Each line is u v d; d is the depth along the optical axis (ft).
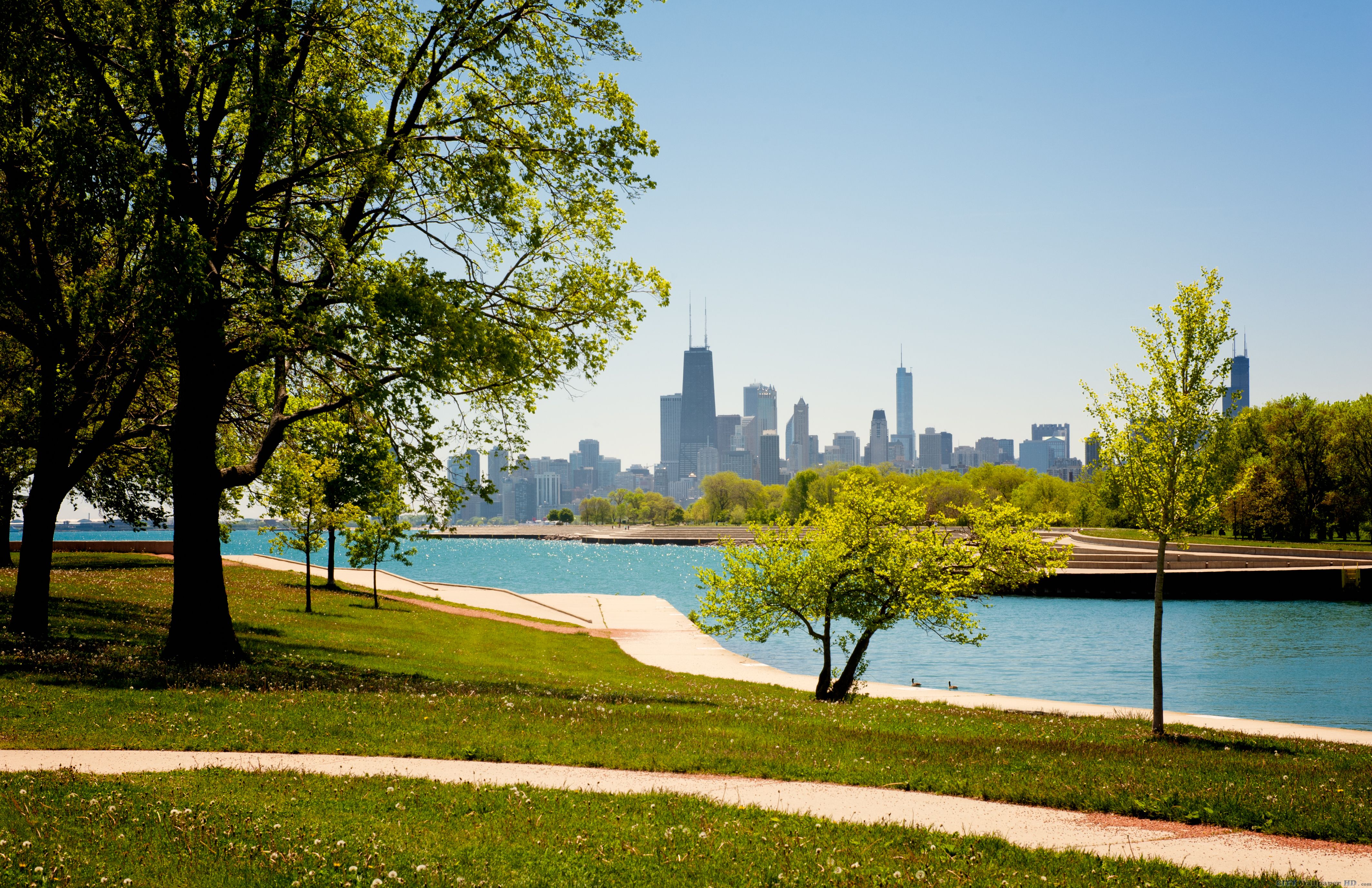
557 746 41.55
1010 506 81.82
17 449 90.22
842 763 40.45
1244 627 187.11
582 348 68.03
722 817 30.19
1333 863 27.66
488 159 62.59
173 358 64.80
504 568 476.95
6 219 59.36
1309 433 298.56
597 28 64.08
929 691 101.04
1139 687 119.34
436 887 22.47
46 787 29.96
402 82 62.80
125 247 57.72
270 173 66.85
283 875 22.91
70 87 56.18
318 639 92.84
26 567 65.41
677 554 648.38
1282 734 75.41
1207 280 60.13
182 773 33.27
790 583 85.76
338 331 54.19
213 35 54.80
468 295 61.67
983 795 35.65
